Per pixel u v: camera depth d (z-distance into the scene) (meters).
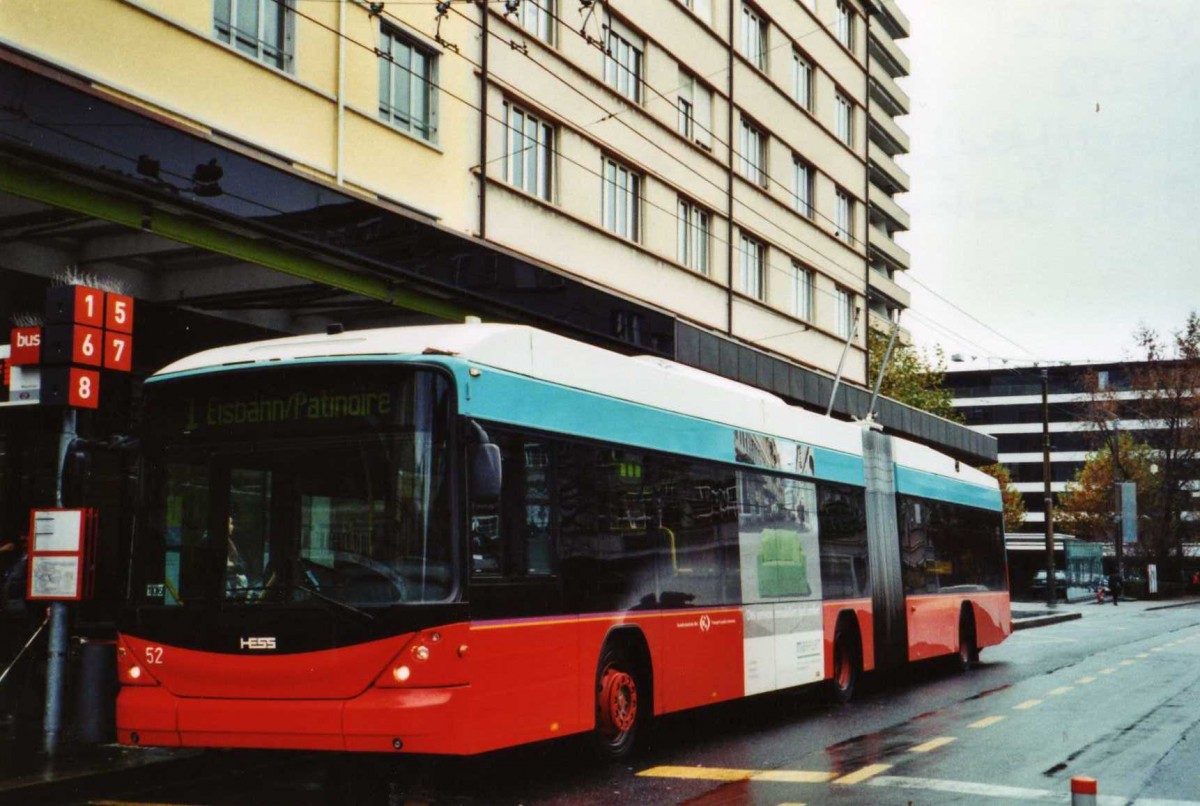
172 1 14.54
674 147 27.86
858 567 16.28
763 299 32.84
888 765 10.34
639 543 10.80
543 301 18.39
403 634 8.07
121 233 13.65
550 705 9.20
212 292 15.06
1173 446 74.69
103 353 10.91
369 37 17.91
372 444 8.36
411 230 15.41
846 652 15.69
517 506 9.01
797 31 35.16
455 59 20.06
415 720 7.95
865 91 40.12
